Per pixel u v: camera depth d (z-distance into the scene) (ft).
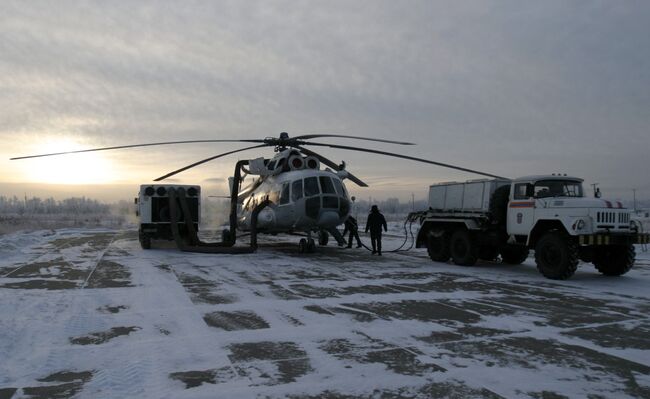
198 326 19.43
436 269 38.96
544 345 16.89
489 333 18.52
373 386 12.94
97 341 17.17
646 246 57.93
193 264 41.19
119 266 39.34
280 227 51.31
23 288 28.27
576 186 37.96
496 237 39.45
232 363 14.82
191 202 57.21
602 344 17.04
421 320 20.66
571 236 32.96
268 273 35.70
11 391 12.55
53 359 15.11
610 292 28.19
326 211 47.47
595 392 12.55
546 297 26.40
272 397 12.17
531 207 36.19
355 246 63.00
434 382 13.23
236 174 57.77
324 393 12.46
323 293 27.25
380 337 17.85
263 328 19.15
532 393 12.48
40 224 142.10
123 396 12.20
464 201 42.50
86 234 91.91
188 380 13.34
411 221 49.80
